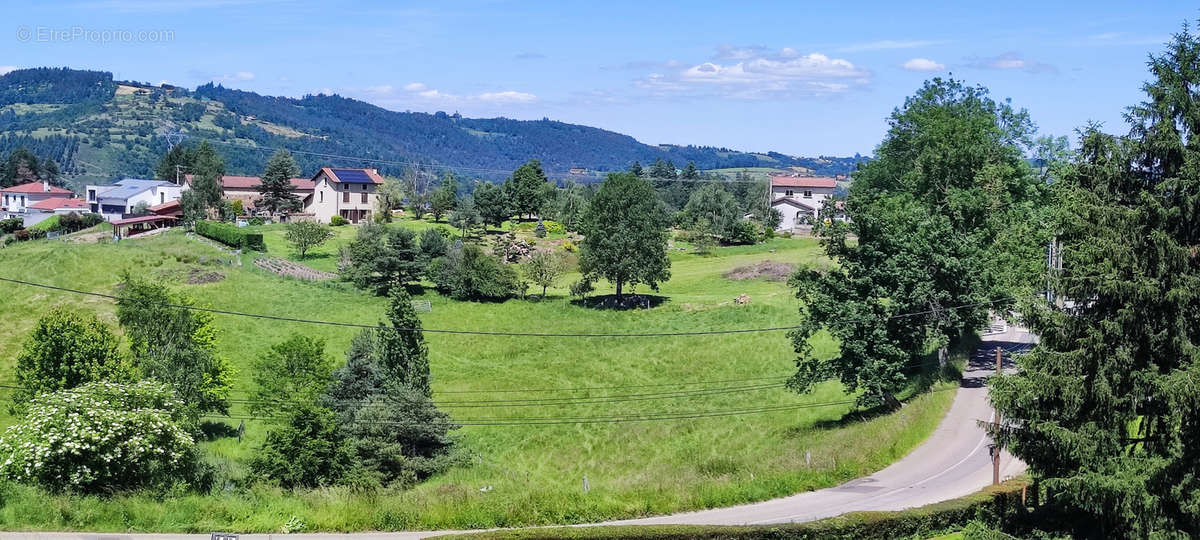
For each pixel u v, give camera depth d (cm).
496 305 8494
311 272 9156
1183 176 2964
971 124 6806
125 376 4778
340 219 13800
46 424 3403
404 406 4625
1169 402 2808
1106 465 2939
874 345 5031
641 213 8462
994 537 3031
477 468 4750
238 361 6594
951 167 6531
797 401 5853
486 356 7038
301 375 4859
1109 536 3062
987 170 6094
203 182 13488
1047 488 3259
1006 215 5944
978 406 5178
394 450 4447
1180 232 3014
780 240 12388
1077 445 2980
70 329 4891
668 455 5016
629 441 5272
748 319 7688
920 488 3978
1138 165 3127
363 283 8631
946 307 5150
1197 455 2869
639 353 7006
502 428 5528
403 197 16475
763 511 3662
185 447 3684
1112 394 2998
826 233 5241
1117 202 3139
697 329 7569
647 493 3750
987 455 4438
